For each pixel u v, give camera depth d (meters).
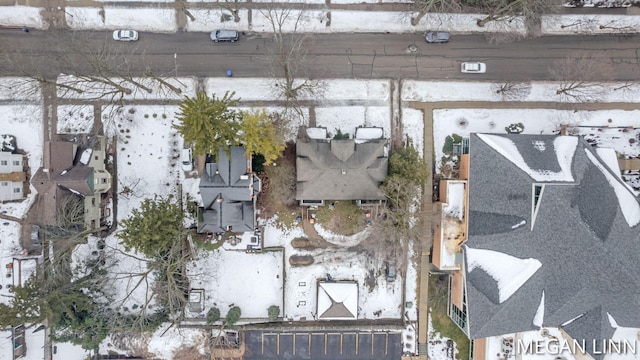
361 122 39.03
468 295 34.56
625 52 39.41
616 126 39.28
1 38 38.28
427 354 39.81
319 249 39.34
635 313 33.44
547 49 39.31
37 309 34.50
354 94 39.03
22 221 38.56
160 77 38.53
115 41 38.47
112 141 38.53
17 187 37.50
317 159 35.00
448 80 39.16
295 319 39.59
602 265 33.00
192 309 38.47
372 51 39.12
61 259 35.66
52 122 38.53
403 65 39.19
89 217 36.50
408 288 39.62
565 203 32.94
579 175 33.78
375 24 39.09
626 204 34.38
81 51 38.06
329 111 38.94
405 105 39.19
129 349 39.44
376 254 39.31
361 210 38.94
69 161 35.16
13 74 38.19
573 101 39.16
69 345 39.19
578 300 33.81
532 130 39.34
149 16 38.44
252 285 39.28
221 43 38.72
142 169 38.69
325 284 38.06
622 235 33.31
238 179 34.22
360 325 39.50
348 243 39.44
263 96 38.81
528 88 39.12
